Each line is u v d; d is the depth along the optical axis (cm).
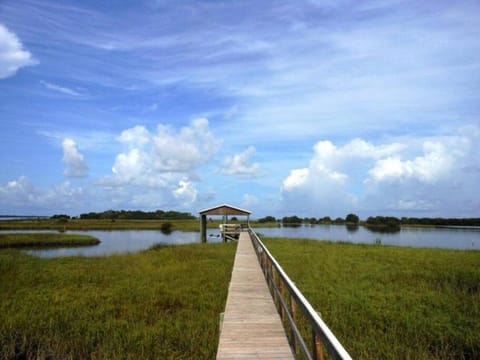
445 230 7306
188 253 2052
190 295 1061
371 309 865
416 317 809
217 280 1265
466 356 644
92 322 827
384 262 1611
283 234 5078
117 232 5806
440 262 1583
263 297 809
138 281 1266
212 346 678
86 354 681
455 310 853
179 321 821
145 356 660
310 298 965
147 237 4625
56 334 748
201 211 3347
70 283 1244
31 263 1655
